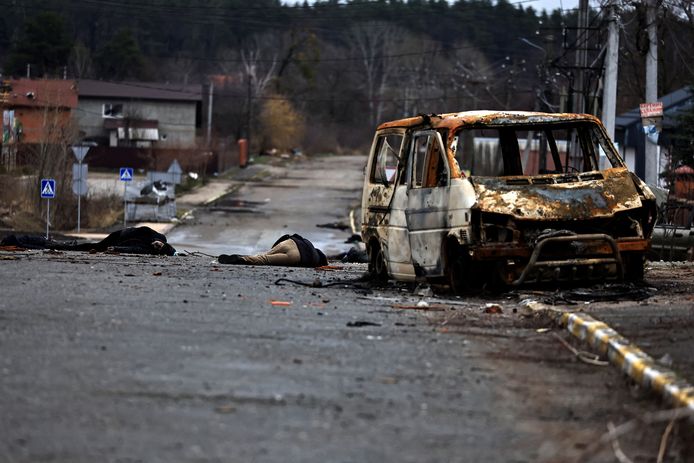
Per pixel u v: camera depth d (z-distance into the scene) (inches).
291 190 6146.7
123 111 7647.6
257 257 1587.1
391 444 496.7
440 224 1055.6
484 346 748.6
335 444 493.7
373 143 1259.8
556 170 1165.1
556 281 1026.7
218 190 5954.7
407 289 1137.4
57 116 3951.8
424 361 686.5
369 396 585.3
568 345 749.9
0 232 3161.9
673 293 1043.3
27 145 4660.4
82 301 925.8
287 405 560.4
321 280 1236.5
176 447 482.0
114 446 481.4
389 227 1181.1
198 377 618.8
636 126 3927.2
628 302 958.4
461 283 1046.4
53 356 668.7
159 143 7568.9
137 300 947.3
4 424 511.5
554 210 1015.6
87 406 547.8
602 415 560.4
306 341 749.3
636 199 1048.8
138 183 5142.7
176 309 893.8
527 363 691.4
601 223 1044.5
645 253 1071.0
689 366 639.8
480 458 479.8
